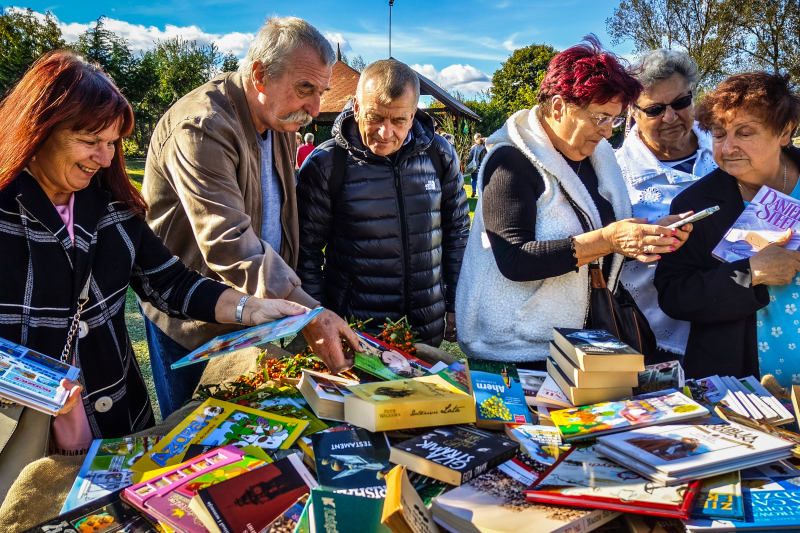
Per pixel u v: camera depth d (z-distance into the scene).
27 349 1.27
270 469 1.06
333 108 19.05
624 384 1.32
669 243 1.41
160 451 1.23
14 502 1.10
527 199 1.68
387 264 2.30
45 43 23.98
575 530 0.88
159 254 1.61
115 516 1.00
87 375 1.44
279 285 1.56
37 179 1.33
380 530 0.87
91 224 1.43
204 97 1.83
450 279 2.65
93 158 1.30
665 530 0.90
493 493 0.97
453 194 2.55
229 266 1.61
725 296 1.58
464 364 1.59
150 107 28.91
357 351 1.58
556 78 1.62
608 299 1.75
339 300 2.37
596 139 1.66
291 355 1.80
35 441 1.29
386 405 1.20
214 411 1.37
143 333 4.34
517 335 1.80
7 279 1.29
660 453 1.00
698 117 1.68
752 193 1.71
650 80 2.17
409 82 2.03
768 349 1.67
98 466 1.18
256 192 1.96
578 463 1.04
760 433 1.07
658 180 2.30
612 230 1.50
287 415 1.38
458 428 1.23
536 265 1.58
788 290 1.62
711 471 0.97
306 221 2.31
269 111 1.87
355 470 1.08
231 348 1.23
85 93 1.22
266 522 0.94
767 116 1.52
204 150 1.70
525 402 1.39
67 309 1.38
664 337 2.10
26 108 1.21
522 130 1.71
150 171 1.96
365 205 2.25
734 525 0.87
